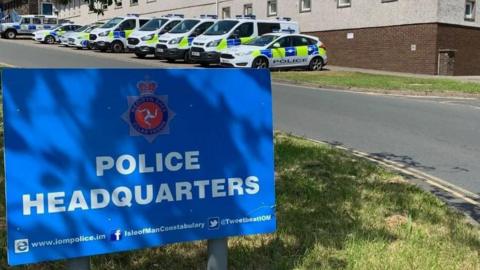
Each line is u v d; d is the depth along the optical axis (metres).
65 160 3.04
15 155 2.93
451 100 15.95
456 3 26.14
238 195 3.47
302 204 5.64
